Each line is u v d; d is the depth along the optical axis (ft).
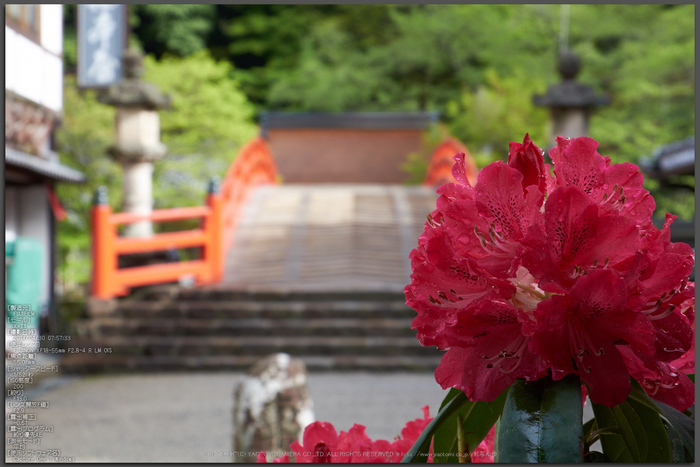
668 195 39.09
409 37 64.23
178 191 45.50
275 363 9.61
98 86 32.68
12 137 24.34
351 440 3.69
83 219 41.86
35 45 18.49
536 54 58.65
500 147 54.65
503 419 2.35
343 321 28.48
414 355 26.91
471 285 2.50
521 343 2.41
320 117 67.41
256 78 74.02
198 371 26.12
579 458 2.17
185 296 29.89
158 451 13.74
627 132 47.93
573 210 2.32
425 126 67.15
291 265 32.94
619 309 2.22
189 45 64.95
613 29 50.26
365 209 41.34
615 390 2.26
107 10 32.24
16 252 24.02
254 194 45.42
